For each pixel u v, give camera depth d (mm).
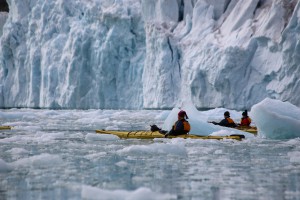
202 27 71500
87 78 84688
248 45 61094
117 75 81625
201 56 65062
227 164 14406
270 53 59781
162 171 12953
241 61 61000
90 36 84875
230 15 69250
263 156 16484
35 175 12273
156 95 71438
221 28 69375
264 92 60062
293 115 24125
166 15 77625
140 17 82125
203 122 25562
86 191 9453
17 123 36344
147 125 36312
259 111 24062
